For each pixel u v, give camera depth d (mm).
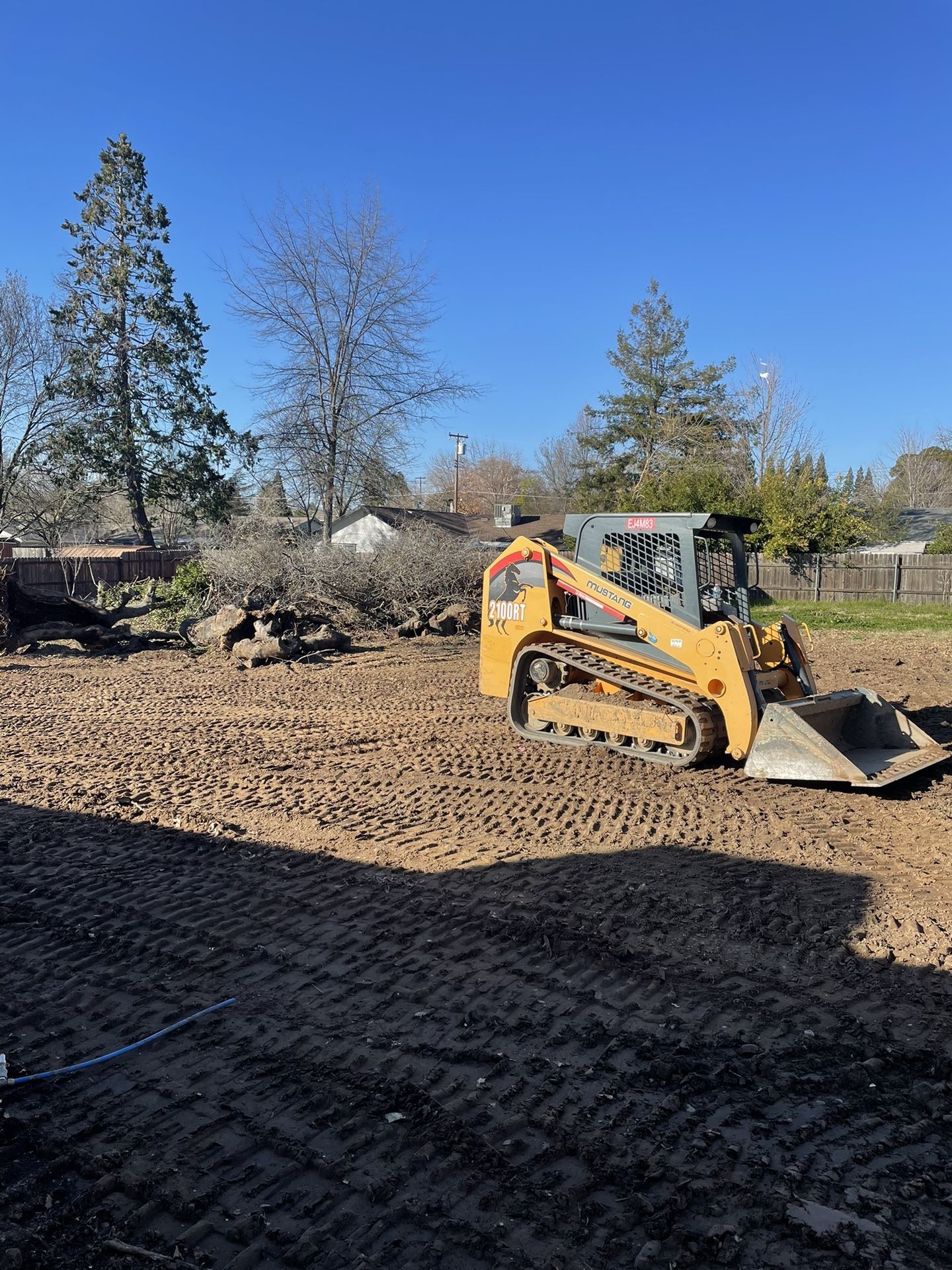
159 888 5598
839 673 13438
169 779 7988
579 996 4273
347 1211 2926
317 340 31359
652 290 46156
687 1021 4051
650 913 5137
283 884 5621
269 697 11859
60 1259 2734
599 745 8648
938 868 5789
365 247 30844
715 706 7816
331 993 4324
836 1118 3387
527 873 5738
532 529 42219
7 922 5137
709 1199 2965
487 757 8555
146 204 37156
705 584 8461
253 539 20188
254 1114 3432
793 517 29625
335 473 32312
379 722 10250
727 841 6297
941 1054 3773
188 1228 2848
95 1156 3188
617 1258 2730
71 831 6637
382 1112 3432
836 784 7562
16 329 35438
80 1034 3998
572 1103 3475
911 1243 2781
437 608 18656
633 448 46625
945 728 9859
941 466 66812
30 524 37938
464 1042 3896
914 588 29000
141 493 37969
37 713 10906
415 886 5559
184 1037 3967
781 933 4879
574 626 8641
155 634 16422
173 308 37469
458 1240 2801
